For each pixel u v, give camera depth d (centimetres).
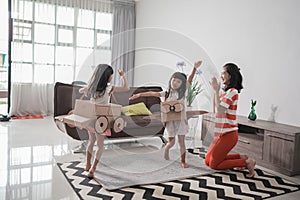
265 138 292
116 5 603
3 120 486
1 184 227
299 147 268
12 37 518
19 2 519
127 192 217
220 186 236
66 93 310
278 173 277
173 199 208
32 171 257
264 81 346
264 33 344
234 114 264
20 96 532
